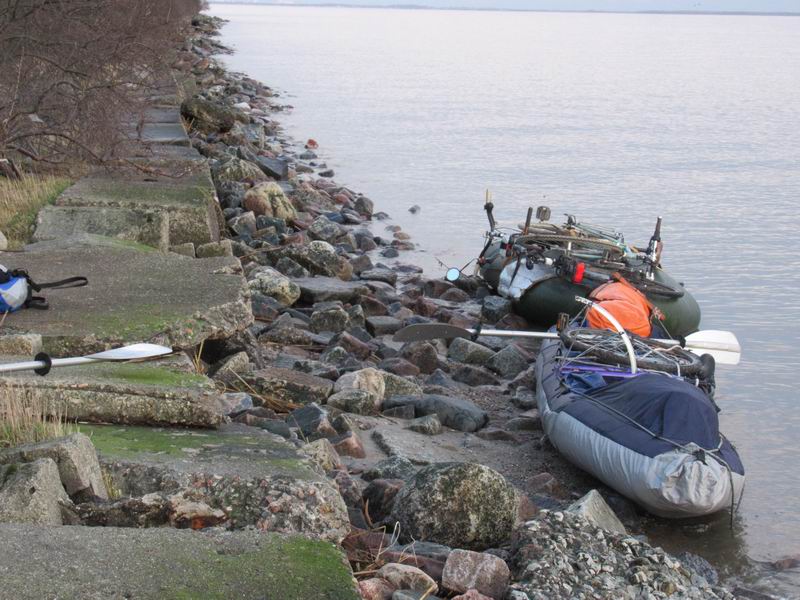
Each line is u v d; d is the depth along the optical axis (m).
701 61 82.75
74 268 10.10
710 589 6.04
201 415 6.92
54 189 14.09
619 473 8.23
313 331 12.54
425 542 6.32
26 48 15.19
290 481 5.82
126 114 18.33
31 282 8.61
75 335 7.87
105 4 15.95
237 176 20.02
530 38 126.12
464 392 11.06
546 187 24.97
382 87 49.81
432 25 175.00
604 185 25.56
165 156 17.00
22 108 15.27
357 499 7.09
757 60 86.25
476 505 6.49
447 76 58.03
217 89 37.78
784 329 14.19
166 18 23.66
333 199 21.81
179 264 10.28
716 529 8.27
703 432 8.25
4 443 5.86
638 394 8.65
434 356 11.66
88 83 15.68
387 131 34.19
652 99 48.59
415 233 19.69
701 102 47.81
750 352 13.16
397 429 9.38
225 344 9.59
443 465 6.62
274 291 13.36
